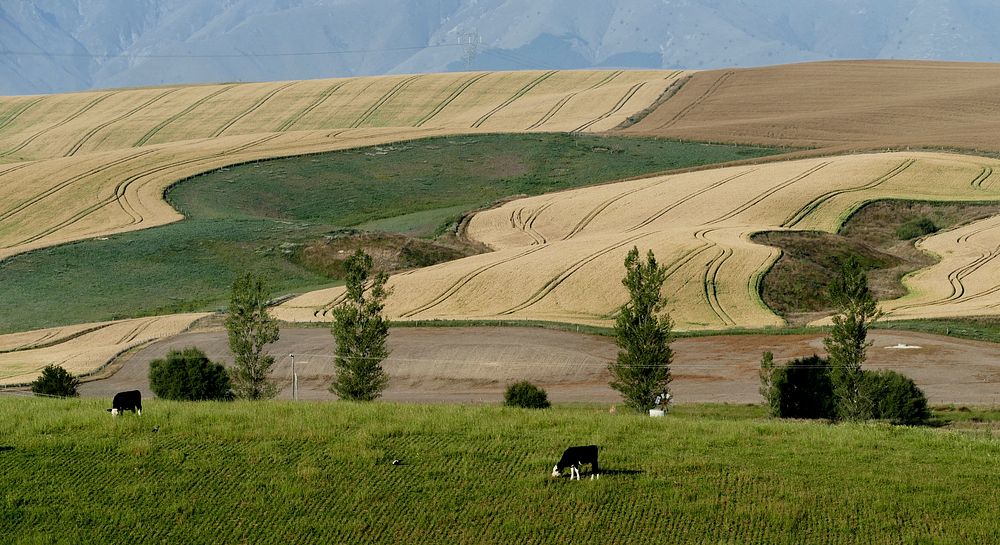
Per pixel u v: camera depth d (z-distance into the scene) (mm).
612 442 50469
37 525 42250
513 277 116938
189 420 52875
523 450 49000
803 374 68188
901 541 40688
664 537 40875
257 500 43875
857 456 48938
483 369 85688
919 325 94938
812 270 117188
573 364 86438
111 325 110000
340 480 45688
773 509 42594
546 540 40750
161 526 42156
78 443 49562
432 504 43469
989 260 124188
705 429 53250
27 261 137875
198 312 117250
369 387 68312
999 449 50438
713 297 108500
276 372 87062
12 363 94750
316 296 118500
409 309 109688
